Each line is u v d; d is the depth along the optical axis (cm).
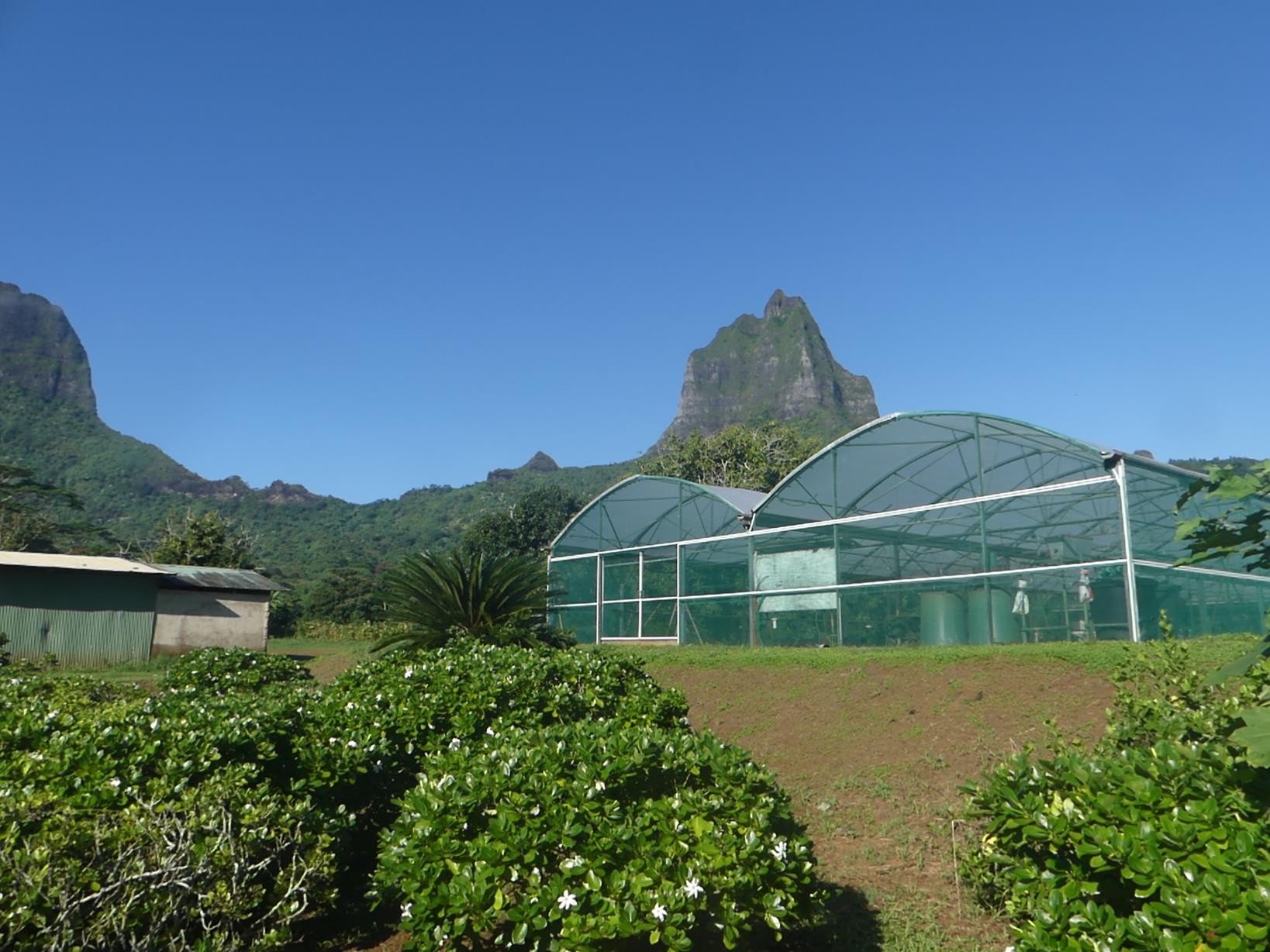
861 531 1923
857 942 534
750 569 2138
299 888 476
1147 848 351
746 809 470
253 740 592
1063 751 600
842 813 805
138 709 646
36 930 390
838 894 610
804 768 970
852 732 1067
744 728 1180
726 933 414
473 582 1528
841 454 1956
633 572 2456
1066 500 1602
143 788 502
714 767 502
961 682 1159
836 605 1934
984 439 1720
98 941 398
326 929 580
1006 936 538
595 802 459
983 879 554
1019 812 430
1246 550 393
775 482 4691
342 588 4941
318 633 3978
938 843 708
